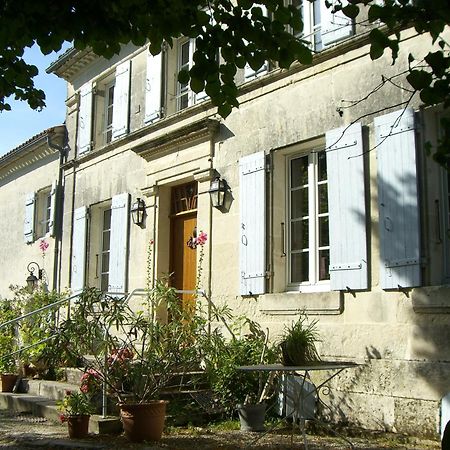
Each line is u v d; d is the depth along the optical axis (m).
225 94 4.32
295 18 4.29
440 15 3.31
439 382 5.91
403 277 6.28
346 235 6.89
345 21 7.25
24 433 6.76
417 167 6.34
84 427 6.46
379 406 6.39
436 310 5.99
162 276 8.75
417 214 6.24
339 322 6.88
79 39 4.64
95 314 6.63
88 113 12.16
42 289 12.16
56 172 13.24
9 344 9.78
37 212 14.09
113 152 11.20
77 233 11.93
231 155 8.56
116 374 6.69
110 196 11.12
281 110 7.93
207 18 4.28
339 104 7.23
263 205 7.90
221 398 7.16
